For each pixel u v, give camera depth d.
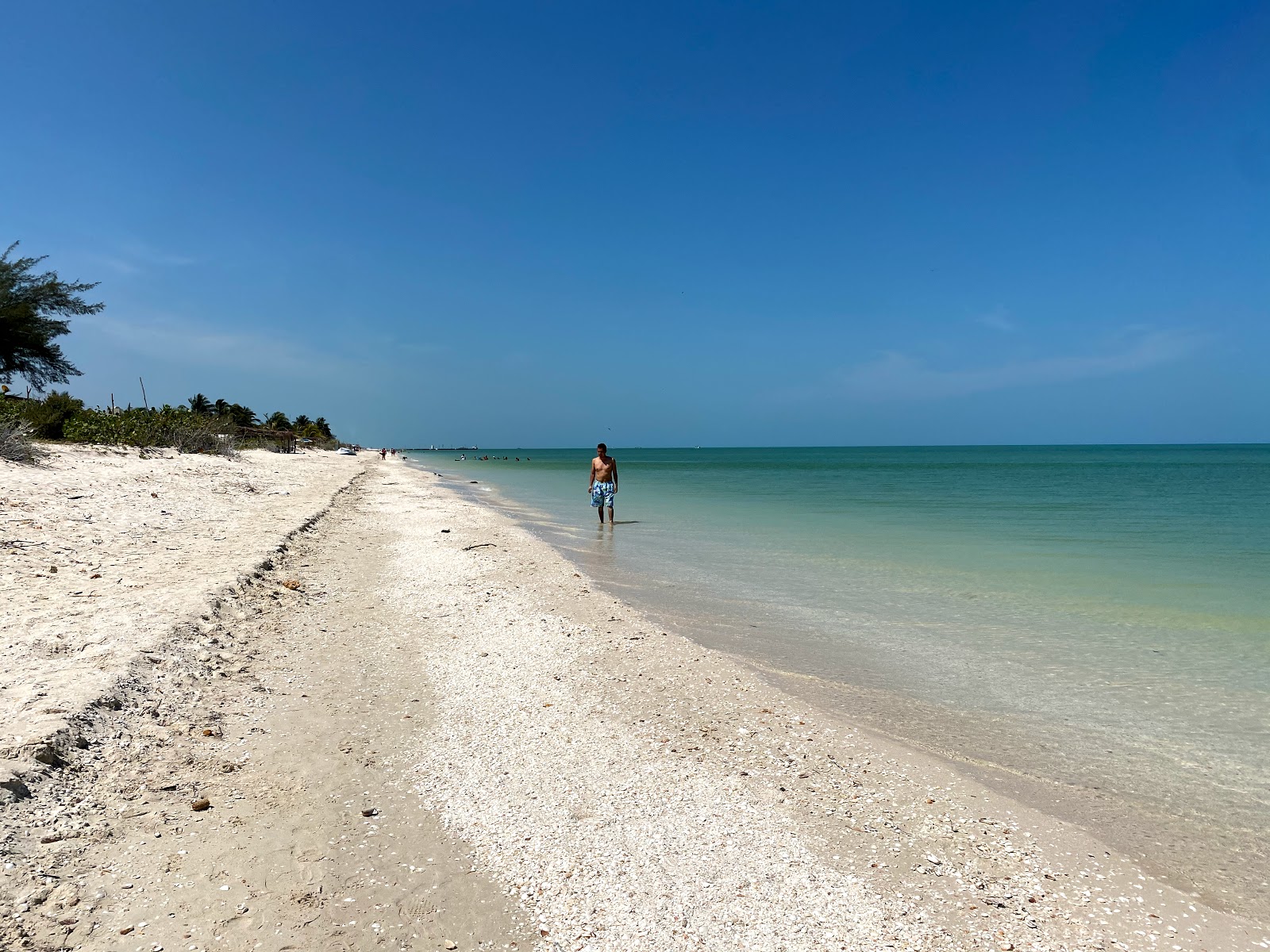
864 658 7.33
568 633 7.89
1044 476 55.91
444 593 9.75
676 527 19.14
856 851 3.88
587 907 3.32
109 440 23.84
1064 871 3.78
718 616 9.00
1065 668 7.07
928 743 5.36
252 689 5.81
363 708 5.61
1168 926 3.38
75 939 2.82
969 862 3.82
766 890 3.50
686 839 3.92
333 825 3.90
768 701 6.07
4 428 15.88
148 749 4.52
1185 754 5.22
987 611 9.34
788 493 35.00
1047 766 5.00
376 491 29.33
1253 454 164.62
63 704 4.66
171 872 3.34
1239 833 4.20
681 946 3.09
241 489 20.83
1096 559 13.52
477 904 3.30
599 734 5.29
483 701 5.87
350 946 2.98
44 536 9.74
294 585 9.51
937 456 172.88
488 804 4.21
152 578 8.55
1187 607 9.57
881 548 14.98
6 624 6.29
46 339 23.73
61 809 3.68
